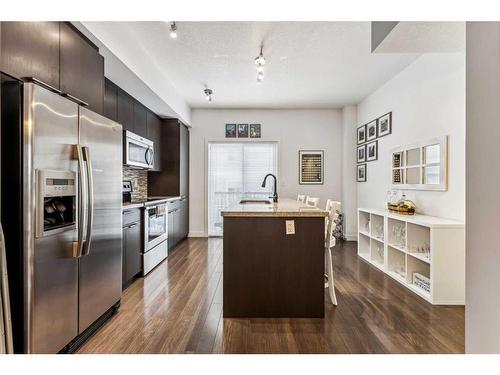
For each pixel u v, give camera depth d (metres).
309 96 5.61
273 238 2.70
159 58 3.89
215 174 6.54
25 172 1.69
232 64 4.10
